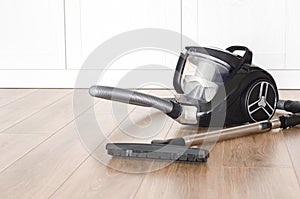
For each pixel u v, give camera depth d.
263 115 2.46
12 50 3.43
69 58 3.41
